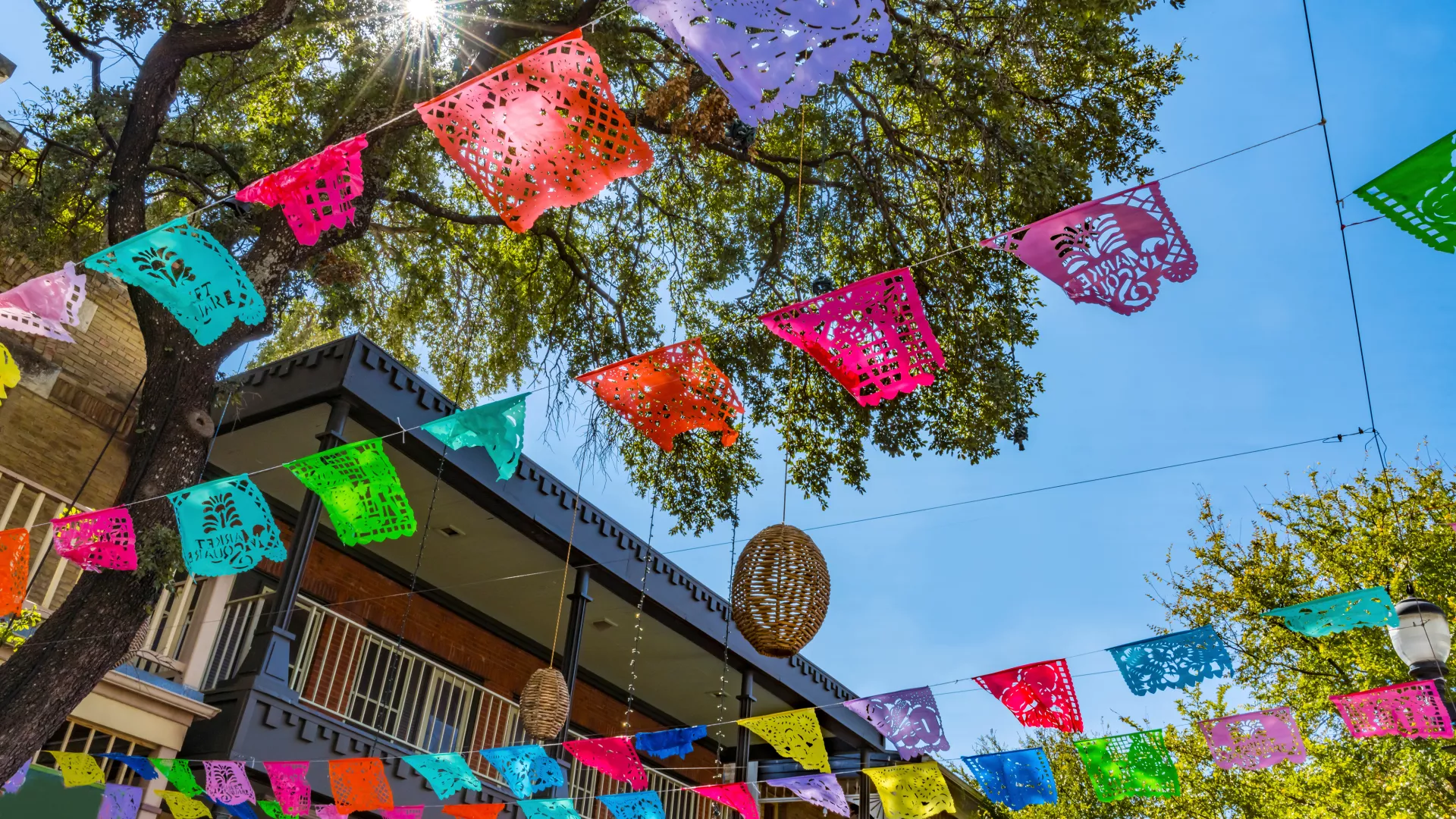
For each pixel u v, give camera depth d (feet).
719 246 37.09
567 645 34.47
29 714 15.87
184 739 24.71
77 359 29.01
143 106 21.25
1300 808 33.83
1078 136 30.35
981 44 29.27
